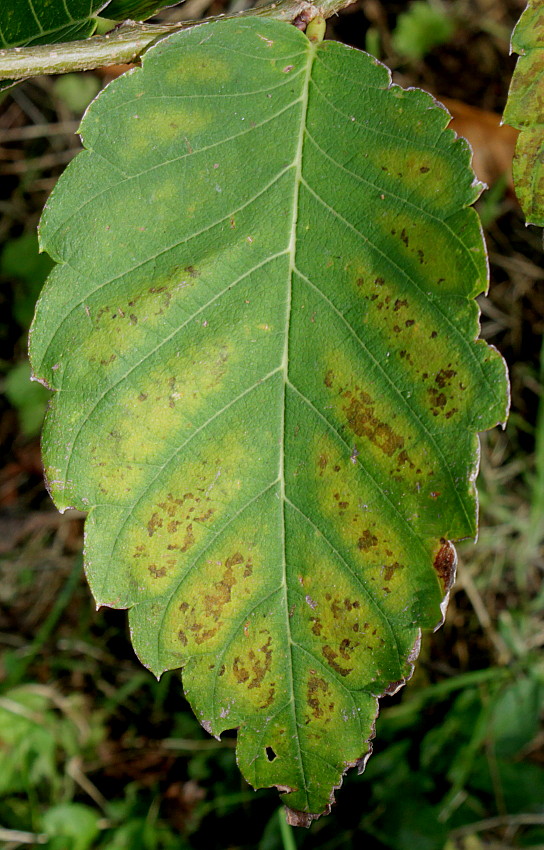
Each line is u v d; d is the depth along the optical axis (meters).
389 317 0.12
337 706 0.13
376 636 0.13
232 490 0.13
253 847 0.23
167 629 0.13
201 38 0.13
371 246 0.12
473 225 0.12
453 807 0.23
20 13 0.14
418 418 0.12
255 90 0.13
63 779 0.25
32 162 0.31
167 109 0.13
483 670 0.26
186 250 0.13
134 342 0.13
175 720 0.26
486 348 0.12
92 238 0.13
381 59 0.29
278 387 0.13
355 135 0.12
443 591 0.12
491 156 0.27
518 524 0.27
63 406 0.13
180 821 0.24
